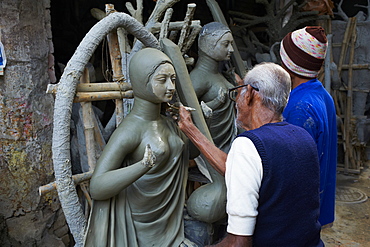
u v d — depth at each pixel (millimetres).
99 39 1371
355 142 4602
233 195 940
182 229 1570
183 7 5012
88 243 1358
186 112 1449
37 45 2115
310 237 1016
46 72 2213
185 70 1634
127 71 1970
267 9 4406
